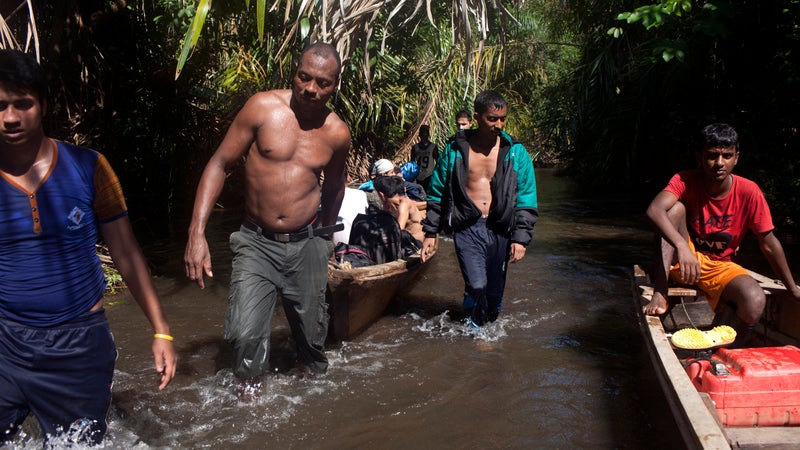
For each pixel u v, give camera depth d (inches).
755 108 434.0
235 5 297.7
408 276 225.3
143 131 408.5
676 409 121.2
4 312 106.2
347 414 154.9
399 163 546.3
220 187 160.7
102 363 113.0
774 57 418.0
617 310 236.8
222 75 431.5
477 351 196.4
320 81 154.6
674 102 517.7
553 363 186.7
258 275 161.2
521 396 165.0
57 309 107.3
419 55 556.4
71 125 358.3
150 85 404.5
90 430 114.2
